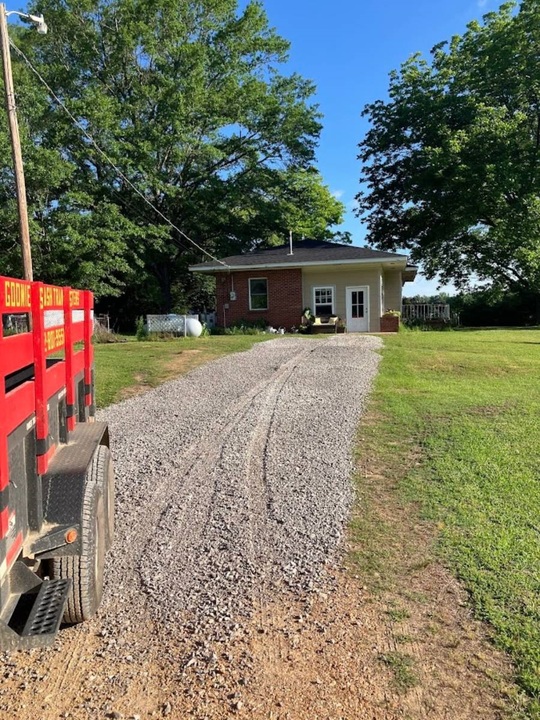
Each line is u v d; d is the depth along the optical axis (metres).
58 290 3.28
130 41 29.03
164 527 4.52
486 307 33.28
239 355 14.00
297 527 4.46
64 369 3.53
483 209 27.53
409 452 6.24
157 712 2.52
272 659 2.87
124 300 34.97
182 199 31.38
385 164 34.44
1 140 21.95
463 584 3.51
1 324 2.10
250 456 6.25
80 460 3.20
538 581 3.51
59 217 24.42
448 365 11.97
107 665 2.86
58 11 29.78
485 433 6.82
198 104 29.88
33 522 2.72
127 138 29.42
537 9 26.73
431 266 34.78
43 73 29.09
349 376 10.74
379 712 2.48
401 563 3.82
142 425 7.65
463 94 30.19
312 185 33.53
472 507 4.69
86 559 3.06
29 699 2.62
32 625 2.39
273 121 32.09
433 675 2.71
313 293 23.64
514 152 27.39
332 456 6.18
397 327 22.73
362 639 3.01
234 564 3.90
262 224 33.03
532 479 5.29
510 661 2.79
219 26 32.94
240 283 24.14
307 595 3.48
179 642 3.04
